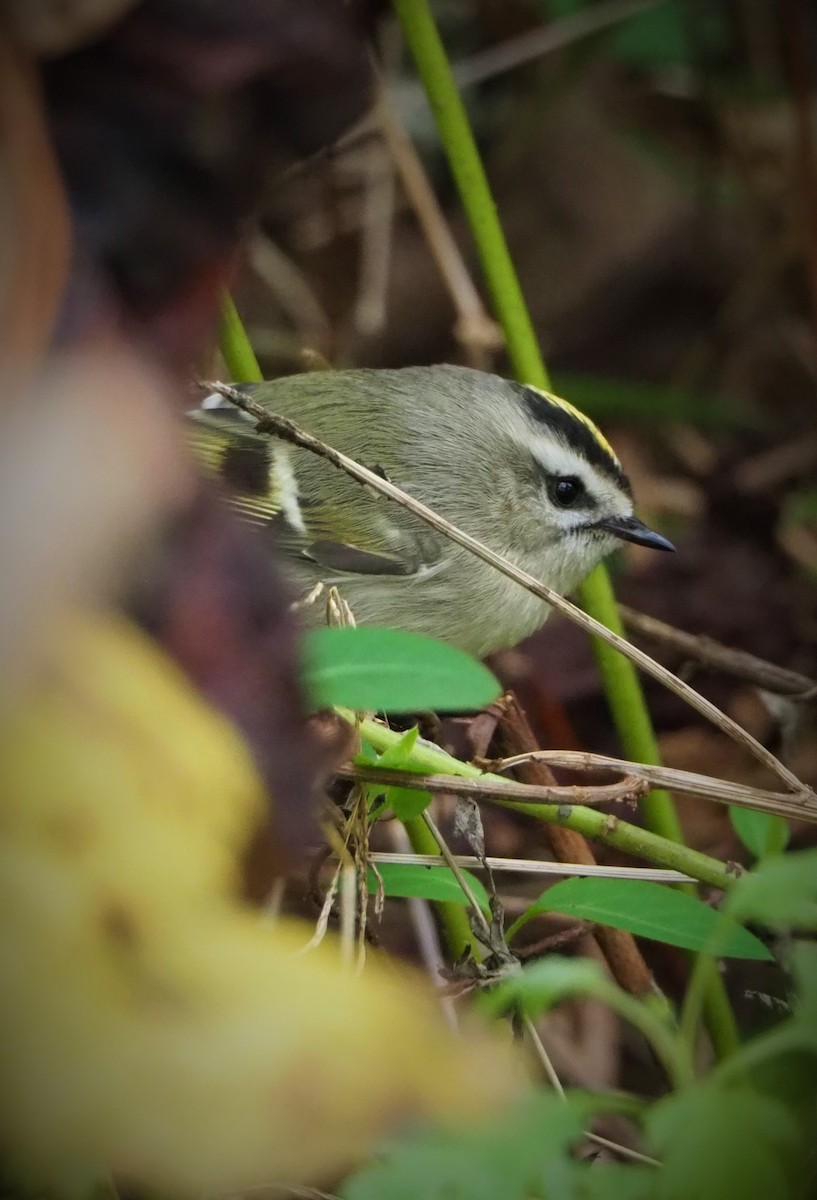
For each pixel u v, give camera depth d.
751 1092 1.49
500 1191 1.34
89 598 1.08
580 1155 1.95
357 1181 1.35
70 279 1.15
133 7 1.27
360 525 2.01
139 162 1.31
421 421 2.02
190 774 1.14
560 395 2.06
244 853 1.19
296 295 2.06
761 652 2.04
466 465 2.02
